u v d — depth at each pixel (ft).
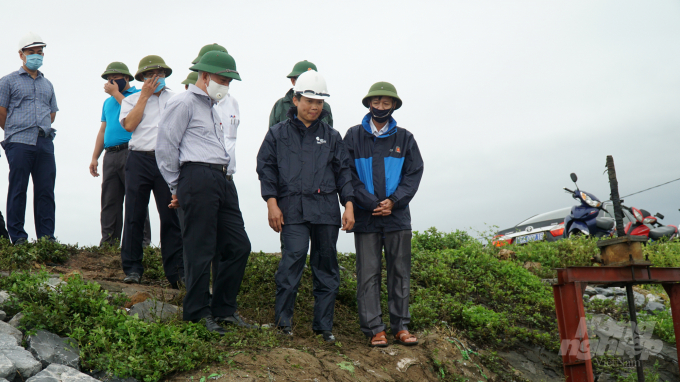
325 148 15.75
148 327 12.77
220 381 11.55
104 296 13.85
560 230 39.34
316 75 15.57
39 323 12.35
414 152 16.70
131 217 18.28
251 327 14.62
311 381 12.28
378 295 16.03
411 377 14.38
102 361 11.56
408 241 16.24
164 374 11.68
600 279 14.03
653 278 14.35
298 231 15.12
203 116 14.44
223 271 14.98
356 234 16.25
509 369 16.89
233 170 15.65
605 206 36.40
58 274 17.81
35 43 21.25
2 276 15.14
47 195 21.66
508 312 20.54
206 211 14.10
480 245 28.25
